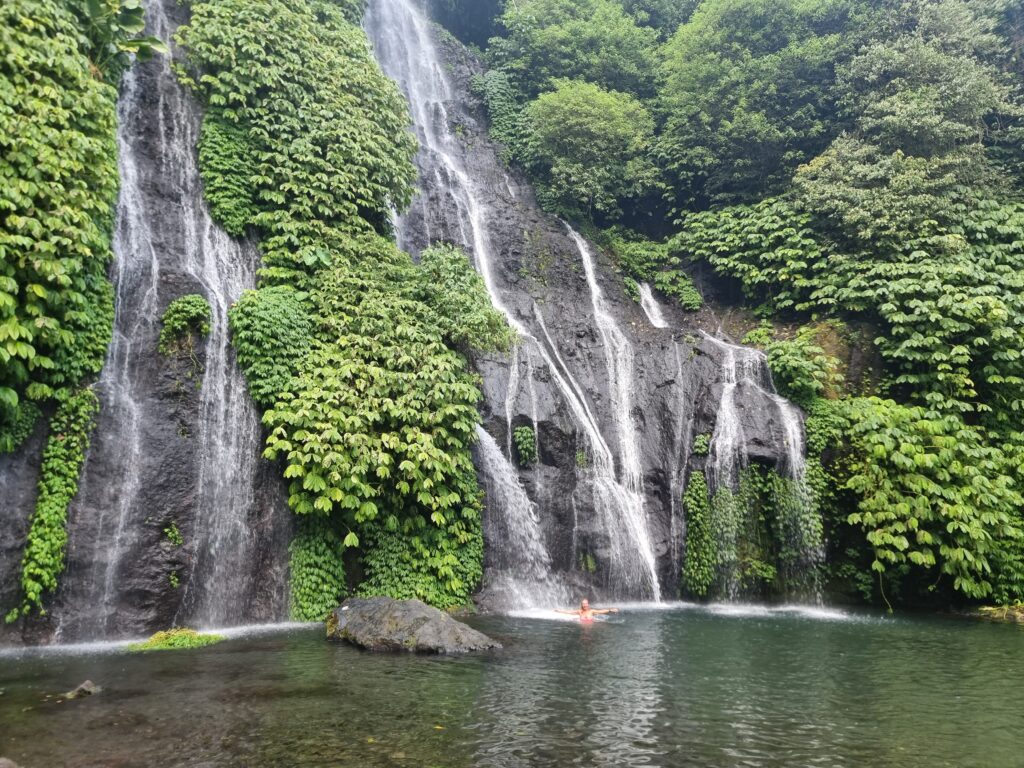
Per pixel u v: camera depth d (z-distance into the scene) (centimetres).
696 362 1730
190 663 809
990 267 1697
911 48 2003
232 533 1094
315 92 1537
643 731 591
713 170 2342
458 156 2303
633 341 1812
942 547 1321
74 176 1016
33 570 914
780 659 888
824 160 1978
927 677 801
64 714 611
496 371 1483
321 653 866
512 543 1341
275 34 1512
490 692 700
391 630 916
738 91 2231
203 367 1138
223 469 1109
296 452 1094
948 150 1903
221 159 1383
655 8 2784
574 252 2138
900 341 1669
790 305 1967
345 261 1385
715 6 2308
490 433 1401
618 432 1650
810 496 1473
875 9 2253
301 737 558
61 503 959
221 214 1344
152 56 1423
